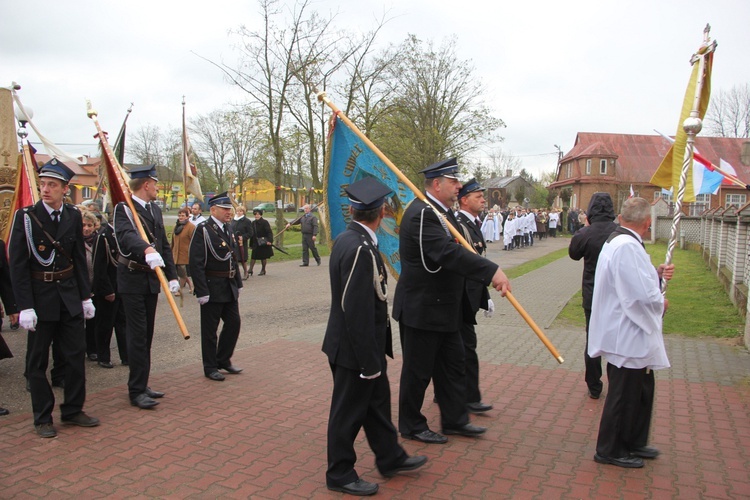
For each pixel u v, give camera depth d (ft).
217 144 165.17
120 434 15.65
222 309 21.06
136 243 17.22
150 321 18.67
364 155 16.74
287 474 13.28
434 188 15.52
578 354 23.91
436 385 15.62
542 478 13.00
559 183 172.86
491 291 42.45
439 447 14.73
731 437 15.30
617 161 159.74
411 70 101.40
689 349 24.47
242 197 125.90
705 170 28.84
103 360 22.76
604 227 17.90
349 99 85.20
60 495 12.25
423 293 14.52
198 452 14.48
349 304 11.89
